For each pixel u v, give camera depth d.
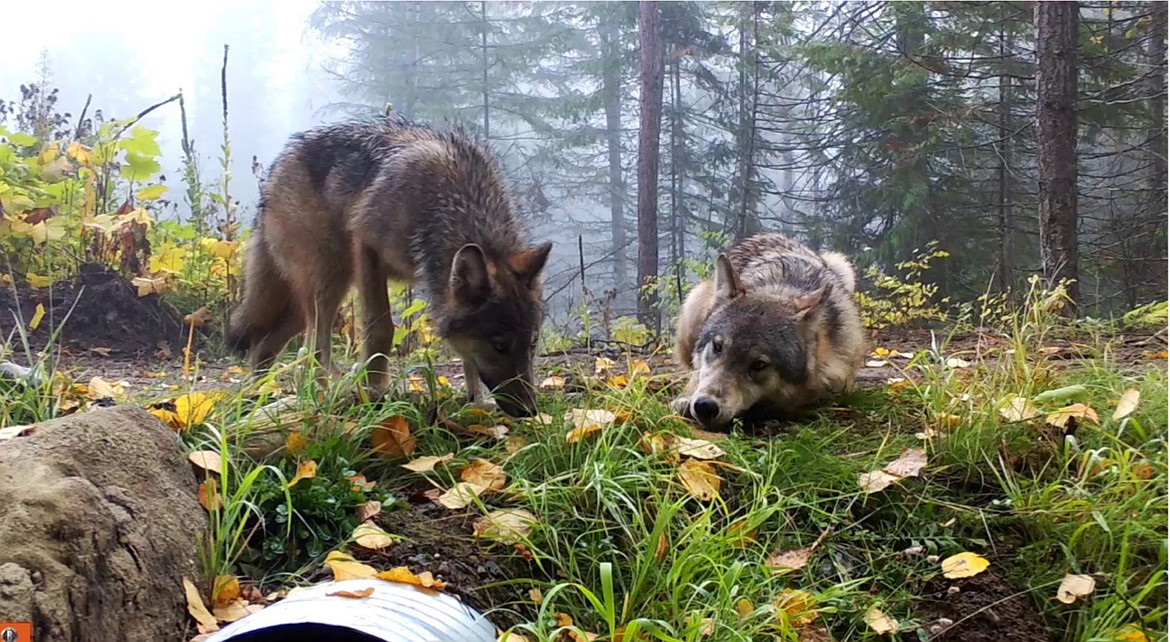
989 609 1.76
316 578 1.70
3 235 3.54
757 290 2.65
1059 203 4.75
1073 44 4.95
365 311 2.51
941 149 6.99
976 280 6.94
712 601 1.68
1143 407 2.21
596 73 10.38
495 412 2.35
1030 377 2.28
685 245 11.07
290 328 2.83
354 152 2.61
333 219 2.60
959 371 2.59
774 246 3.08
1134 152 8.25
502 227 2.53
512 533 1.77
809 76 8.79
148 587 1.53
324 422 1.98
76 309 3.58
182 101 4.69
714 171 10.37
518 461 2.01
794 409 2.47
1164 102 6.86
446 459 1.97
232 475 1.82
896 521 1.95
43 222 3.57
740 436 2.24
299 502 1.79
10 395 2.01
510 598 1.73
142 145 3.95
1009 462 2.06
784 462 2.05
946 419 2.15
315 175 2.63
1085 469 2.01
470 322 2.35
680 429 2.18
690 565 1.72
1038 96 4.85
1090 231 8.16
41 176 3.82
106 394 2.17
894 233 7.16
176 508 1.65
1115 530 1.84
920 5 6.72
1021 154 7.78
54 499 1.49
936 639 1.73
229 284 3.81
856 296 3.27
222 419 1.87
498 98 10.53
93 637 1.44
